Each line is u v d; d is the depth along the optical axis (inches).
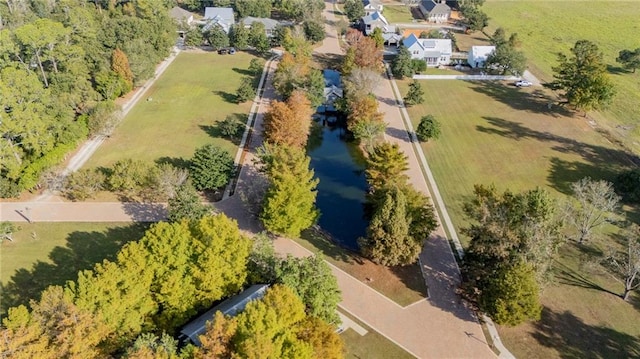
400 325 2001.7
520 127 3703.3
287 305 1582.2
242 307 1717.5
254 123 3715.6
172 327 1756.9
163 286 1732.3
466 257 2149.4
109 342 1594.5
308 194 2413.9
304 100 3435.0
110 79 3831.2
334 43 5703.7
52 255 2317.9
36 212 2645.2
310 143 3649.1
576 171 3107.8
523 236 1905.8
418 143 3479.3
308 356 1427.2
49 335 1482.5
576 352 1895.9
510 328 1993.1
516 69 4532.5
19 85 2760.8
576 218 2502.5
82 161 3125.0
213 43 5236.2
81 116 3361.2
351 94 3710.6
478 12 5999.0
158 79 4544.8
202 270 1812.3
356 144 3629.4
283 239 2498.8
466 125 3745.1
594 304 2110.0
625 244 2438.5
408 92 4239.7
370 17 5949.8
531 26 6200.8
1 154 2682.1
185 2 6653.5
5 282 2145.7
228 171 2861.7
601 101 3646.7
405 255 2137.1
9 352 1373.0
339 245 2488.9
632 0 7175.2
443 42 5068.9
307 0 6181.1
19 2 5231.3
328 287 1846.7
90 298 1588.3
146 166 2844.5
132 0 5733.3
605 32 5866.1
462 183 2999.5
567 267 2310.5
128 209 2684.5
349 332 1955.0
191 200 2322.8
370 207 2689.5
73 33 4037.9
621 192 2866.6
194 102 4060.0
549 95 4274.1
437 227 2573.8
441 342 1927.9
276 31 5423.2
